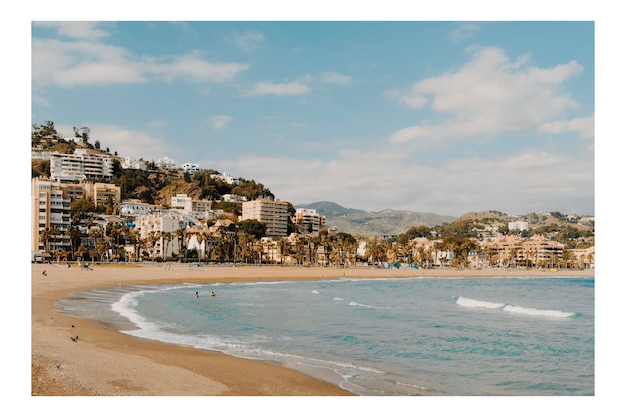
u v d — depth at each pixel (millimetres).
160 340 32719
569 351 34125
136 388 19328
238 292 82625
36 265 122188
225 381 21547
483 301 73562
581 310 64250
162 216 194250
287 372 24625
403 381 24547
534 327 46344
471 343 36781
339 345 34125
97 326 36344
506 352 33469
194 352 28469
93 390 18688
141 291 73625
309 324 44625
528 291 102188
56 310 44281
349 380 23938
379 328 43312
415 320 50031
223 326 41656
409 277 157875
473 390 23531
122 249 169625
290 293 83250
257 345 32969
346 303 67125
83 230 171375
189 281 99562
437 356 31406
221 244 179625
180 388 19828
